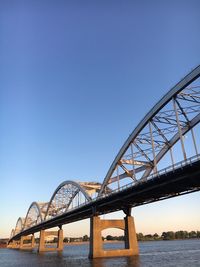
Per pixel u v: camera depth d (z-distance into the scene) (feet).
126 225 250.37
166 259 229.66
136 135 207.41
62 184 362.12
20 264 243.81
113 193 209.15
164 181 161.68
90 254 240.53
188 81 156.76
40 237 453.17
